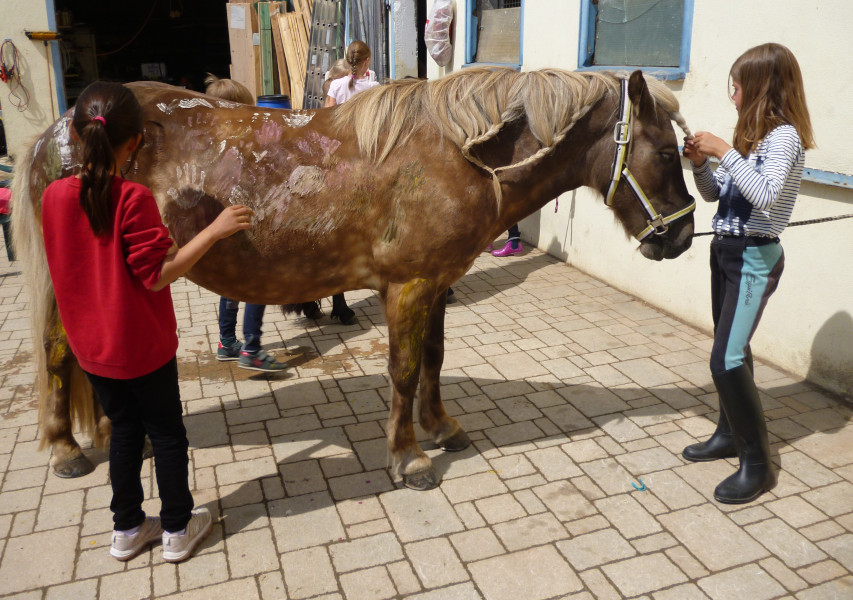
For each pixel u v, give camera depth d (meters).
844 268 3.45
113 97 2.02
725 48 3.94
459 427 3.17
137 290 2.13
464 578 2.35
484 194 2.60
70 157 2.55
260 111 2.67
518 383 3.82
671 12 4.38
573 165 2.70
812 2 3.39
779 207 2.57
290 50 9.55
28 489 2.85
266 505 2.76
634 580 2.34
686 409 3.50
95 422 3.08
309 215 2.54
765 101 2.47
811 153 3.50
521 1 5.89
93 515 2.69
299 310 4.39
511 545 2.51
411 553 2.48
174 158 2.58
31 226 2.70
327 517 2.68
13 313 4.94
